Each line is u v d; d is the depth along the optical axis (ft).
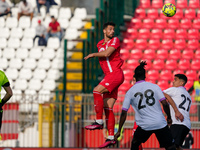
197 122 158.10
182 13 240.73
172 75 212.02
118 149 124.67
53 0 219.20
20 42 210.38
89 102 161.38
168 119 86.12
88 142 159.02
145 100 82.89
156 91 83.25
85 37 208.54
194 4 249.96
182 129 97.76
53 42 205.57
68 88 183.21
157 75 211.20
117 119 157.99
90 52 179.93
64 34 208.23
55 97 167.73
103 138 158.92
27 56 204.13
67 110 169.17
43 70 197.26
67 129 159.84
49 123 157.89
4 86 99.09
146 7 246.06
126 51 221.05
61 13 221.46
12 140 160.56
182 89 100.48
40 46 205.67
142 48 224.33
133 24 233.96
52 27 205.77
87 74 177.06
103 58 89.04
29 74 197.26
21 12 217.77
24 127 162.50
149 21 235.20
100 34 191.42
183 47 226.79
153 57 219.61
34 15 220.23
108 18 202.39
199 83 173.78
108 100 90.07
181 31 232.53
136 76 85.56
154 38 226.99
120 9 225.56
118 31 211.61
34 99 168.14
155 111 82.79
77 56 196.54
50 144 157.99
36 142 158.92
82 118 161.38
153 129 82.48
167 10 102.68
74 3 228.84
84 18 219.82
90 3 228.02
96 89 87.81
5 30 214.28
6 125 157.28
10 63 202.59
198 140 157.48
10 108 157.28
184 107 99.04
